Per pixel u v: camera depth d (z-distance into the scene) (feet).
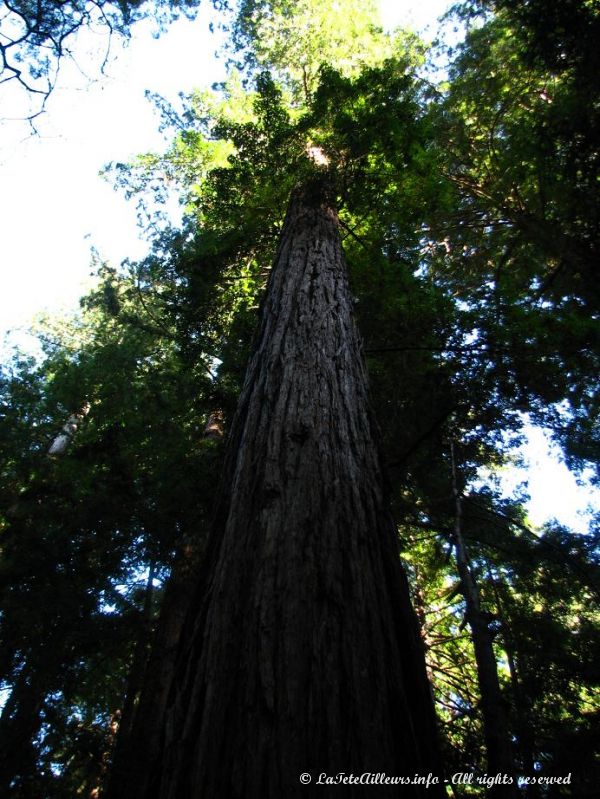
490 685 15.56
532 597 26.27
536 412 18.10
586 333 17.35
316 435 6.98
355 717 4.16
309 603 4.92
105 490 19.17
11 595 16.55
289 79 32.71
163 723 4.69
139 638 18.62
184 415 25.82
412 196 17.99
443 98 36.19
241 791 3.67
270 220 19.16
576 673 19.77
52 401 27.50
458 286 34.60
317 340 9.41
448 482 23.13
